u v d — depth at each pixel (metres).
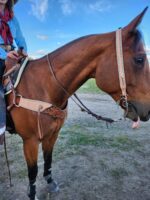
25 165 1.73
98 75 1.00
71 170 1.65
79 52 1.03
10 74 1.14
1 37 1.15
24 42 1.25
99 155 1.87
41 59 1.16
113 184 1.51
